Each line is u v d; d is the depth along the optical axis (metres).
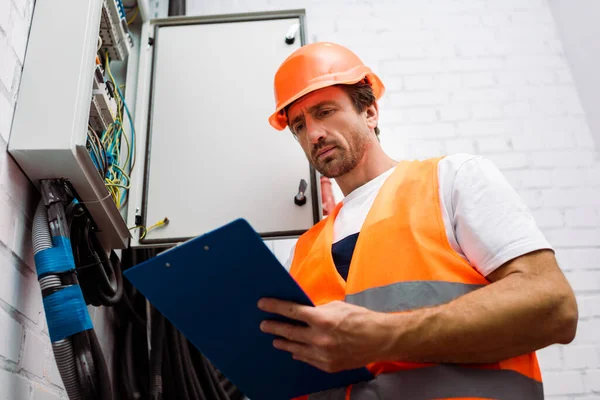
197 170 1.66
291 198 1.62
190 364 1.70
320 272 1.13
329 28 2.75
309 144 1.33
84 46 1.33
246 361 1.00
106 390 1.07
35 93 1.26
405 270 1.03
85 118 1.26
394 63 2.70
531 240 0.99
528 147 2.55
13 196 1.15
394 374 0.95
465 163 1.14
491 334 0.90
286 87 1.44
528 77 2.71
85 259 1.29
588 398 2.12
